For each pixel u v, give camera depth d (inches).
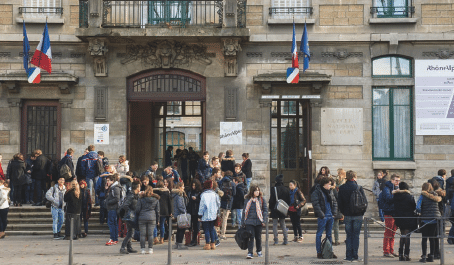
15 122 720.3
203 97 733.9
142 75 733.3
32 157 686.5
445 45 727.7
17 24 724.7
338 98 725.3
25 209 655.1
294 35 685.9
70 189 564.1
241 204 571.5
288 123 794.8
